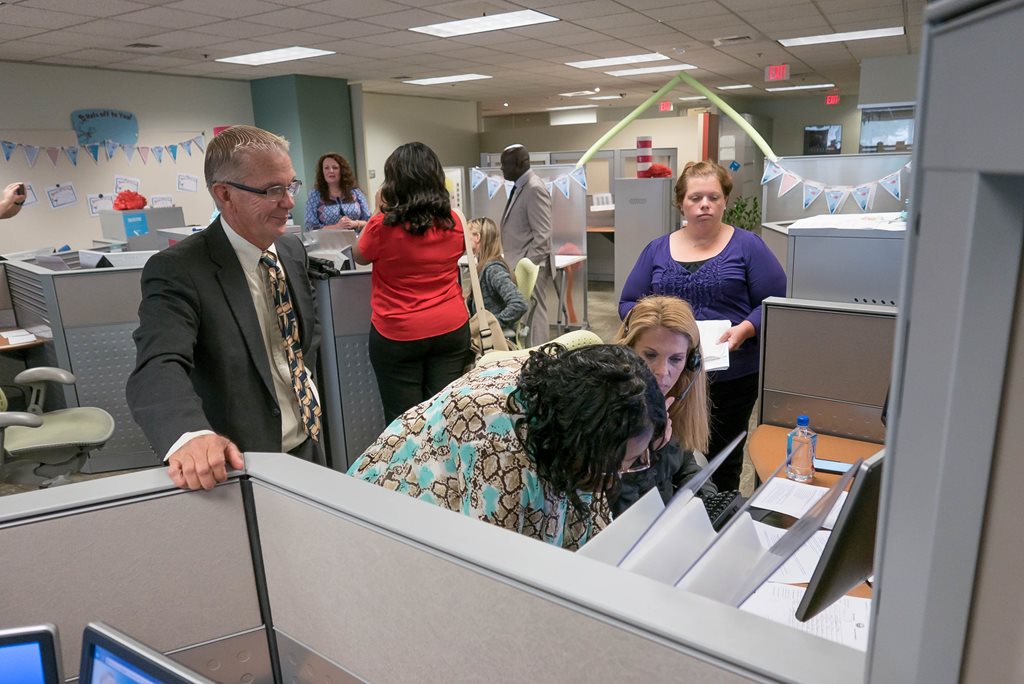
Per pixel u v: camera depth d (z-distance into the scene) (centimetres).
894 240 213
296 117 803
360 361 262
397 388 248
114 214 478
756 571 57
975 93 26
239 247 148
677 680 48
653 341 144
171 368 115
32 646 62
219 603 76
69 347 306
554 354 102
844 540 57
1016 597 32
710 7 525
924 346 31
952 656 34
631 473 125
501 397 100
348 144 871
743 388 205
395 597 63
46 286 297
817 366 179
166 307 131
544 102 1256
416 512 63
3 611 67
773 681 43
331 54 671
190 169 778
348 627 69
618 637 50
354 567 66
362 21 529
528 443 92
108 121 698
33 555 67
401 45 637
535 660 55
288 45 610
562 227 567
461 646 60
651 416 91
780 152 1482
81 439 254
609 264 783
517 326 301
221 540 75
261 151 140
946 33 27
